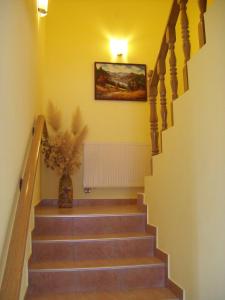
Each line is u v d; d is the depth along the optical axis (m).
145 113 4.32
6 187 1.52
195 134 1.98
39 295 2.22
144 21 4.49
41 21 3.57
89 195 4.07
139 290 2.34
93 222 2.89
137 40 4.44
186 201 2.10
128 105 4.29
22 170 2.06
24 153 2.18
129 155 4.12
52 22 4.29
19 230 1.49
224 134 1.65
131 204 4.10
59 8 4.33
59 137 3.54
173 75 2.40
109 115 4.23
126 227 2.94
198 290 1.91
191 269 2.01
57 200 3.92
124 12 4.47
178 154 2.24
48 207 3.66
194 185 1.98
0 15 1.36
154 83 3.05
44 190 3.94
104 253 2.63
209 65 1.81
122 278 2.38
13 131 1.73
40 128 2.61
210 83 1.80
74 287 2.31
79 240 2.60
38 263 2.45
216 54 1.74
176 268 2.25
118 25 4.43
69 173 3.62
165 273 2.43
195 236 1.96
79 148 3.63
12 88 1.68
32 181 1.85
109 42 4.37
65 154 3.50
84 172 4.02
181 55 4.27
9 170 1.60
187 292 2.06
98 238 2.66
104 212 3.06
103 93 4.23
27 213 1.60
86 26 4.35
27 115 2.35
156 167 2.74
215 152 1.74
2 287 1.23
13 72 1.71
